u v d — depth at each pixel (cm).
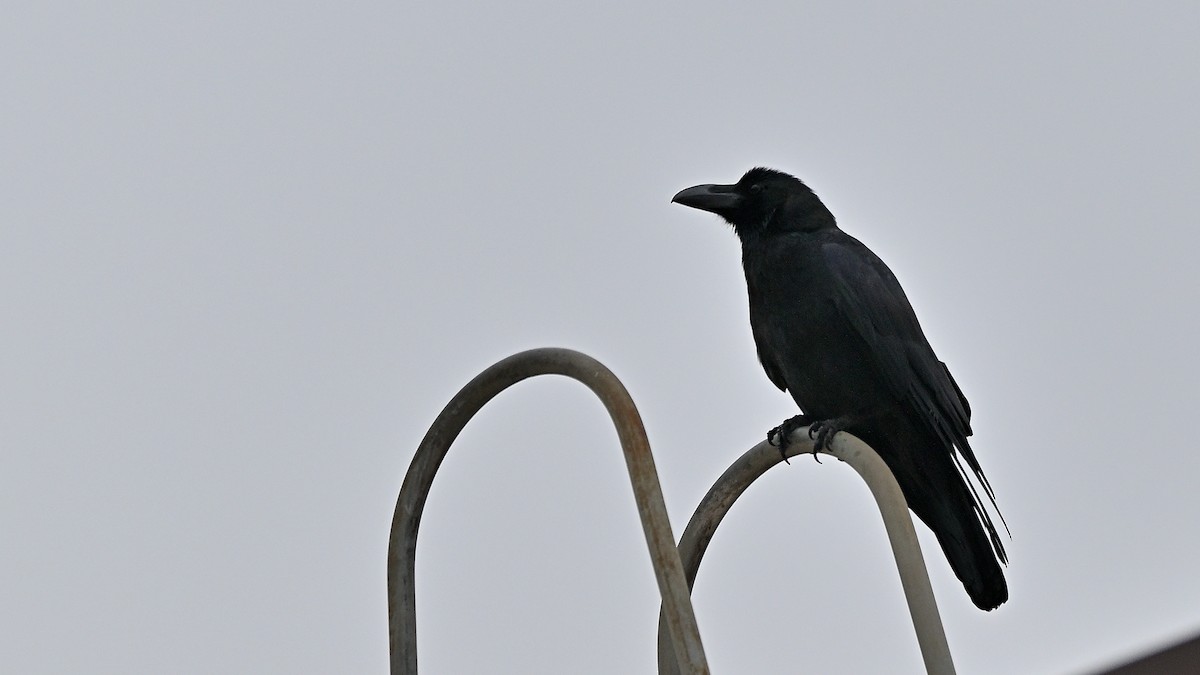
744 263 1124
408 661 725
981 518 1034
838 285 1055
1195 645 665
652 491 625
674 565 617
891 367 1046
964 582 1048
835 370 1062
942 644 642
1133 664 672
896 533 665
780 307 1082
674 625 612
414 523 735
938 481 1060
